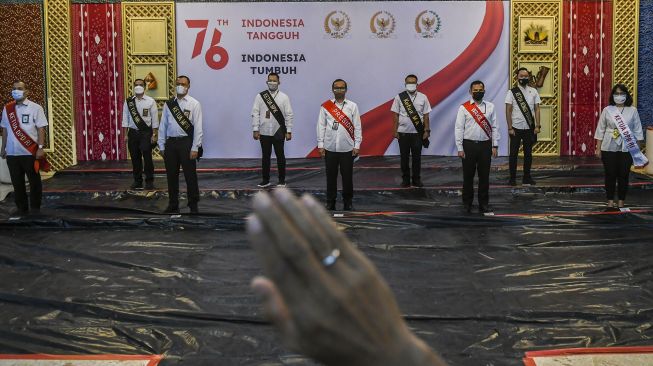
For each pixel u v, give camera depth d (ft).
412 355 2.23
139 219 30.01
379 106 42.60
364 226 29.32
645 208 30.63
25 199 31.76
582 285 21.43
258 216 2.13
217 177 38.58
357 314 2.18
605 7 41.91
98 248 26.61
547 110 42.60
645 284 21.45
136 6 41.78
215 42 42.04
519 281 21.94
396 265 23.93
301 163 40.70
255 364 16.14
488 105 30.63
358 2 41.98
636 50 41.63
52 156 42.04
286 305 2.13
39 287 21.74
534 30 42.04
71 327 18.45
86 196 34.71
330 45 42.14
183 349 17.06
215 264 24.43
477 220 29.48
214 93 42.34
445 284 21.68
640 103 41.93
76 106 42.14
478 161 30.78
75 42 41.78
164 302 20.20
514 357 16.33
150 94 42.22
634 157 30.35
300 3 41.86
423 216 29.60
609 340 17.30
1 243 26.94
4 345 17.30
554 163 39.45
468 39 42.24
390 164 39.99
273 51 42.11
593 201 33.12
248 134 42.63
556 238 27.32
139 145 35.45
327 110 31.32
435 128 42.80
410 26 42.14
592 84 42.32
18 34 41.39
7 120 31.24
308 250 2.14
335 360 2.19
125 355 16.69
